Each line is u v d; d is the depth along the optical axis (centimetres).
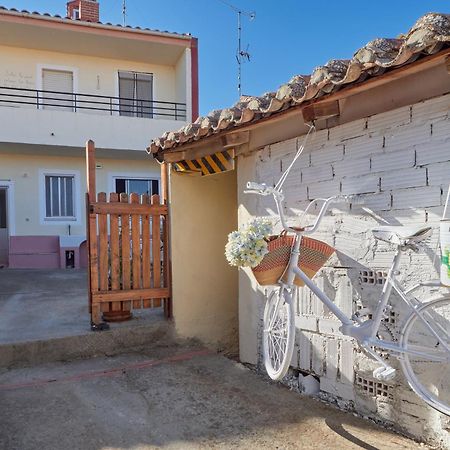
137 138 1216
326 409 334
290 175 378
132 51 1292
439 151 266
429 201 272
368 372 315
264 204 410
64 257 1243
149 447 280
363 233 316
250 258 297
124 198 488
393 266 267
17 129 1109
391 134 294
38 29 1141
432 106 269
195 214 520
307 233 309
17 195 1238
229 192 544
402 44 241
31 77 1259
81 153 1243
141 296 496
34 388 372
